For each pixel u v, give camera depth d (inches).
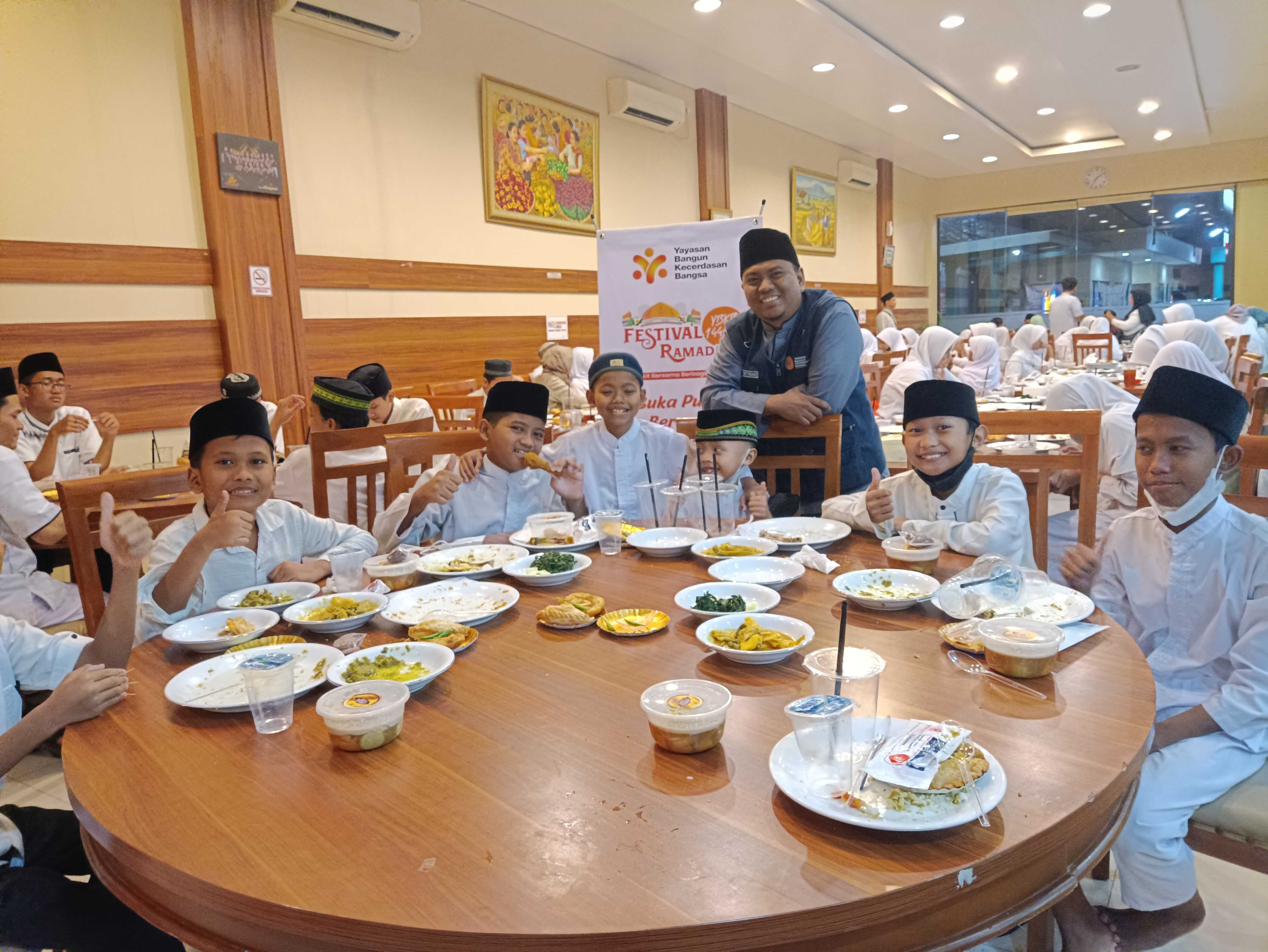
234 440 68.8
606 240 132.8
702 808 33.5
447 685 47.3
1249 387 174.9
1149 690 43.3
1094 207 514.0
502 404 90.9
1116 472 117.2
